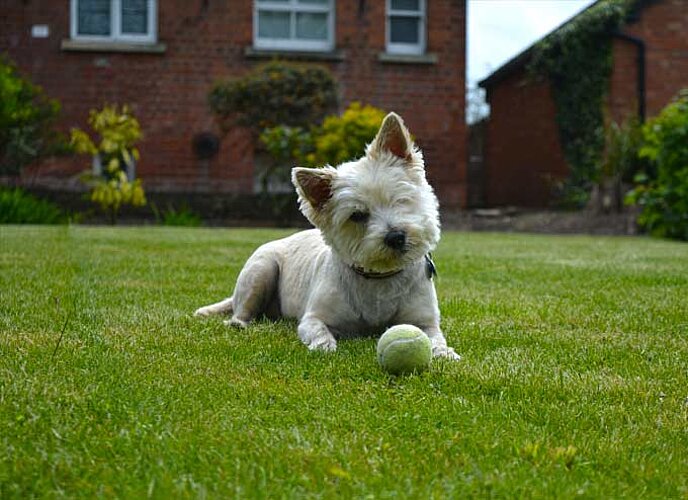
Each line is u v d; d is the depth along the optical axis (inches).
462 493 38.8
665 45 263.3
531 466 41.6
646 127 208.5
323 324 65.7
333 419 47.1
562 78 271.6
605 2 260.5
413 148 65.3
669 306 81.7
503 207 291.3
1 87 208.5
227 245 141.6
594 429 46.6
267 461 41.6
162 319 72.3
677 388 53.7
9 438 43.9
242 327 70.2
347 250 64.2
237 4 247.1
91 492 38.9
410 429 45.9
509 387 53.0
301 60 248.5
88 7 244.4
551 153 278.4
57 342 60.6
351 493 38.6
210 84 247.1
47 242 138.3
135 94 244.8
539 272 108.8
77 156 239.1
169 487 38.9
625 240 182.9
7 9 238.5
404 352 55.6
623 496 39.2
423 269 65.9
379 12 252.1
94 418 46.7
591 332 70.3
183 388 51.8
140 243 142.3
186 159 246.5
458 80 256.1
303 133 218.8
